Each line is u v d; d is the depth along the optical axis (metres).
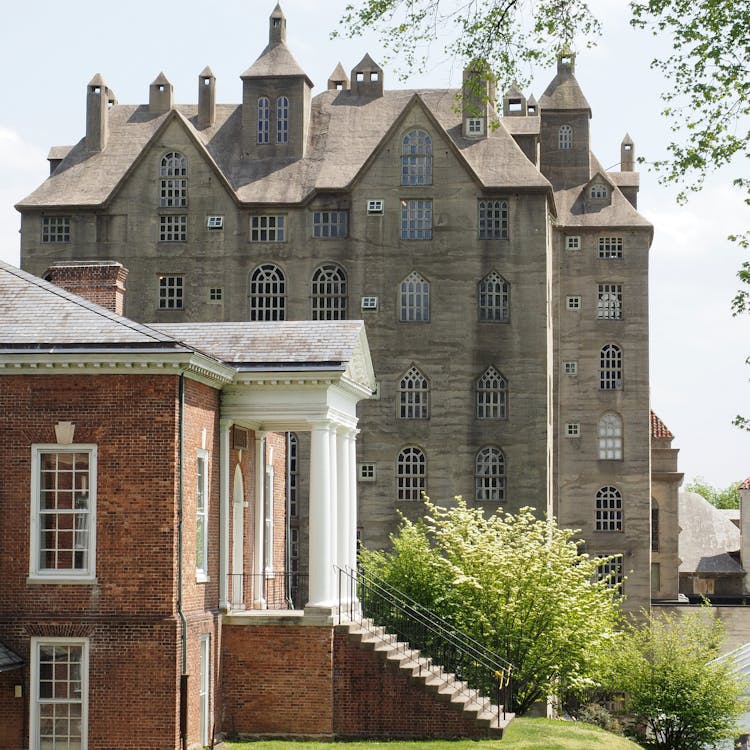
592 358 107.25
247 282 94.25
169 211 94.94
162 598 37.53
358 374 47.59
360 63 101.62
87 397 38.12
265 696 42.03
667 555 120.31
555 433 107.06
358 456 92.31
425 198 93.88
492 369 92.94
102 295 46.84
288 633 42.12
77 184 96.06
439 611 54.25
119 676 37.31
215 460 42.34
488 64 33.56
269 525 51.88
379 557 66.00
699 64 34.56
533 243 93.44
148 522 37.78
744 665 78.00
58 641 37.56
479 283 93.31
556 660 54.16
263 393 43.19
